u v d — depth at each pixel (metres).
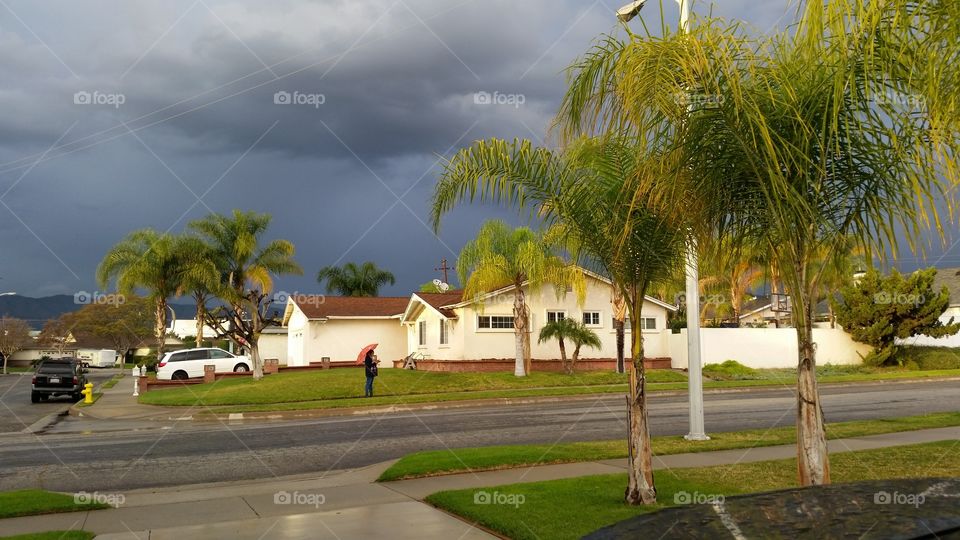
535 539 7.29
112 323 86.94
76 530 8.12
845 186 7.56
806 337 7.77
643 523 2.76
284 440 16.55
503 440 15.38
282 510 9.15
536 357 36.66
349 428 18.70
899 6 5.58
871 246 7.76
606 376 33.00
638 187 7.74
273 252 38.25
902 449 12.80
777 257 8.12
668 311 43.44
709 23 6.98
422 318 42.31
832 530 2.41
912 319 38.59
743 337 38.75
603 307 38.12
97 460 13.94
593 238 9.02
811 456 7.61
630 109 6.90
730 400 24.80
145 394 32.59
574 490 9.55
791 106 6.98
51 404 30.95
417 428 18.12
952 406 21.34
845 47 5.92
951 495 2.68
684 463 11.76
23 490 10.46
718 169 7.41
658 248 8.72
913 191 6.69
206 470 12.58
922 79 6.15
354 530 8.05
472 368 35.62
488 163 9.05
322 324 45.62
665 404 23.44
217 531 8.10
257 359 37.25
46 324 95.06
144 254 44.31
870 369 38.47
